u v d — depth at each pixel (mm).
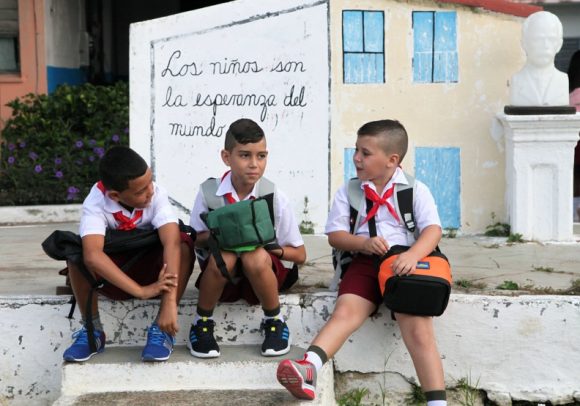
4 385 4684
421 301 4156
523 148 6164
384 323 4586
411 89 6492
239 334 4570
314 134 6539
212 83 6582
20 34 9195
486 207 6527
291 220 4453
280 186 6605
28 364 4668
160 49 6594
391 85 6496
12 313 4652
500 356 4598
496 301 4566
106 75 11039
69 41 9984
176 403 4086
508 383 4609
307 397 4027
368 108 6512
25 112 8781
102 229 4254
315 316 4598
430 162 6527
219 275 4223
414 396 4641
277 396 4141
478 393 4637
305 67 6500
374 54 6488
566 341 4562
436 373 4137
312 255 5793
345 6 6445
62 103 8750
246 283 4453
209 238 4219
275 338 4387
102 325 4516
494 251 5898
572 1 8891
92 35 10641
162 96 6621
